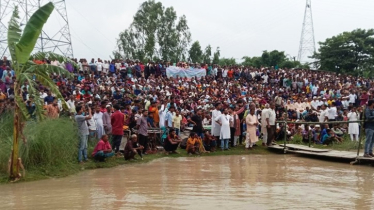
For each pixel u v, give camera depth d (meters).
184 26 53.09
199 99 23.62
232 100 23.58
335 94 28.38
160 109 16.62
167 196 7.48
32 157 10.49
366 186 8.67
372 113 12.20
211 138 16.03
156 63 30.00
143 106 18.66
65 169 10.80
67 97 17.30
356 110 17.25
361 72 47.38
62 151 11.18
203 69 31.47
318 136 18.08
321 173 10.62
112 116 13.54
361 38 48.34
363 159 12.27
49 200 7.20
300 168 11.63
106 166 11.98
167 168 11.68
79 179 9.77
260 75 33.47
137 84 23.50
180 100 21.91
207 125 18.17
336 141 17.16
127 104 16.36
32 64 9.86
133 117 15.21
